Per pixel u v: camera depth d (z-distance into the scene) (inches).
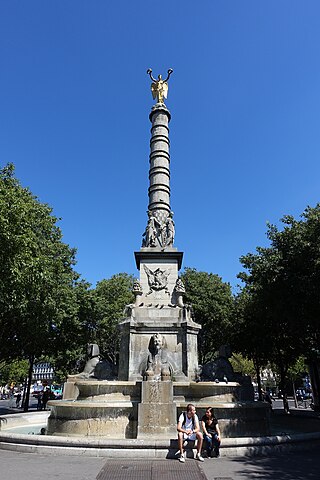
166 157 1026.7
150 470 369.1
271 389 3363.7
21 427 729.0
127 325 780.0
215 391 633.6
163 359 735.1
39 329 1096.8
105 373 764.6
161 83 1163.3
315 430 684.1
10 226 679.7
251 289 1182.9
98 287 1854.1
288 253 904.3
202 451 442.6
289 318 951.6
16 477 339.3
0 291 731.4
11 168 895.7
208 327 1673.2
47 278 908.0
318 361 1224.2
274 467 387.2
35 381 4345.5
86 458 425.1
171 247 891.4
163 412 510.3
